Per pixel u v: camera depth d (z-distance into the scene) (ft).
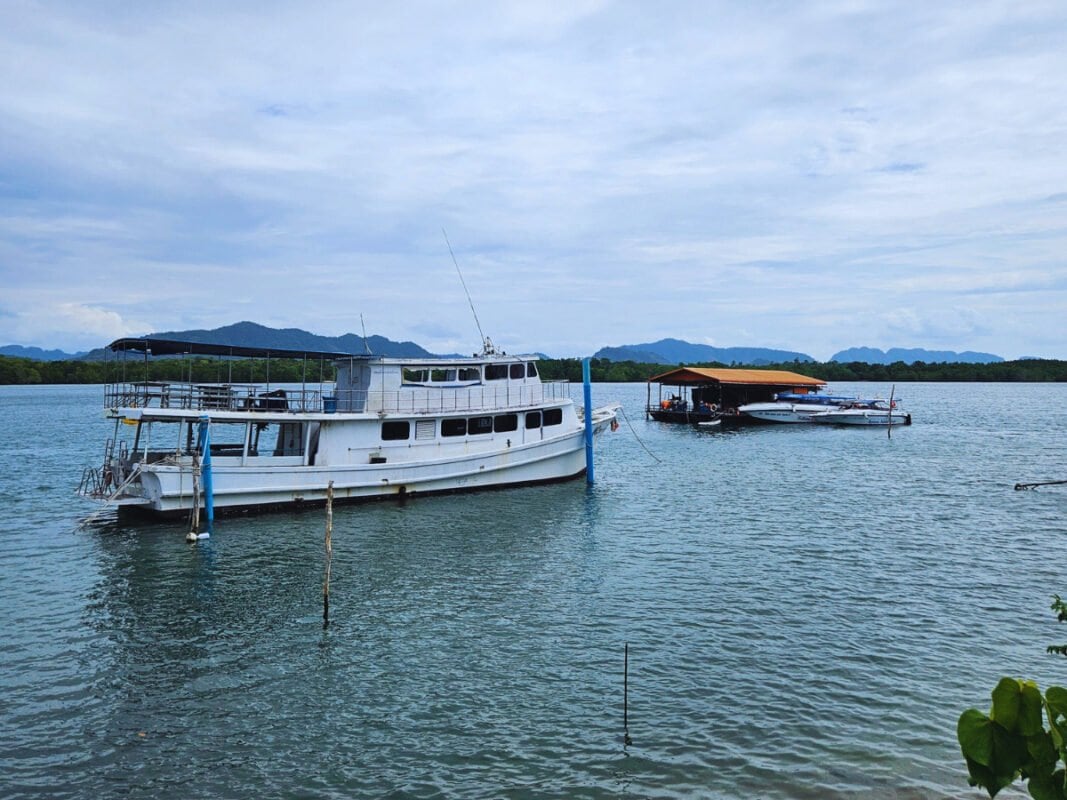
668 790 46.60
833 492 143.23
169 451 122.31
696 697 58.08
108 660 65.16
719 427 286.66
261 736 53.16
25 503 131.54
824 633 70.44
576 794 46.24
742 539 105.70
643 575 88.53
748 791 46.39
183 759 50.34
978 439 243.19
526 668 63.41
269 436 237.45
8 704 57.36
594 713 55.83
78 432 257.55
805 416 294.46
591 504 130.21
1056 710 19.47
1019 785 46.96
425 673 62.54
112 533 107.34
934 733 52.85
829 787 46.70
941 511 125.08
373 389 125.80
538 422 143.95
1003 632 70.90
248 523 112.47
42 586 84.58
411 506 125.18
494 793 46.47
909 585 84.64
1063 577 87.86
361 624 73.31
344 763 49.83
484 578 87.66
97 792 46.78
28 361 604.90
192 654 66.49
